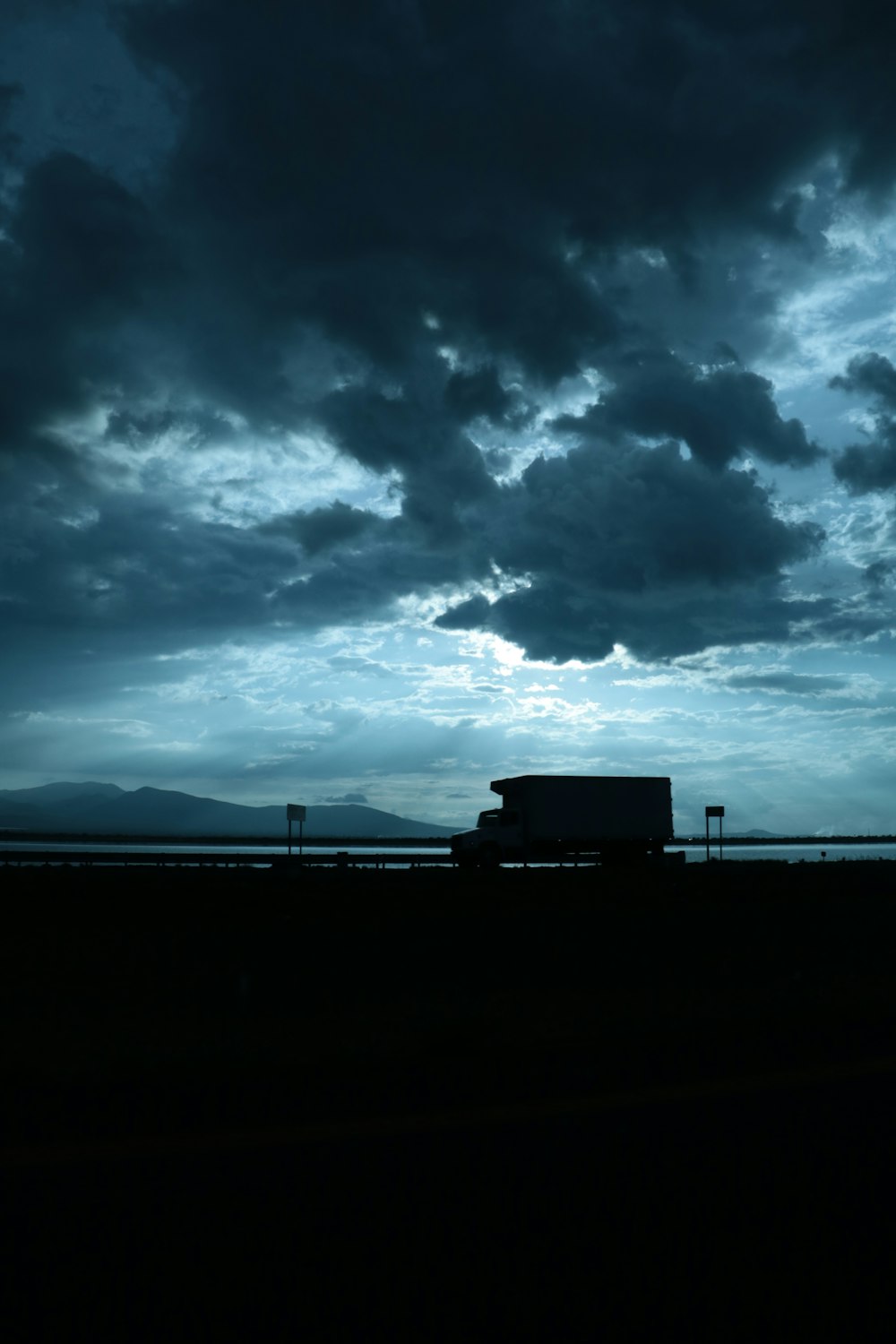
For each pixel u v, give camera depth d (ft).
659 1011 42.60
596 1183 18.38
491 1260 14.82
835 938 74.95
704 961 60.85
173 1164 19.72
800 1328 12.77
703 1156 20.13
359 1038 36.32
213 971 55.21
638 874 159.22
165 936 71.82
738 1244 15.47
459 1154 20.35
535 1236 15.71
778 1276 14.34
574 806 185.47
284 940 70.08
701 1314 13.15
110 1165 19.67
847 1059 30.91
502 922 84.02
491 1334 12.55
